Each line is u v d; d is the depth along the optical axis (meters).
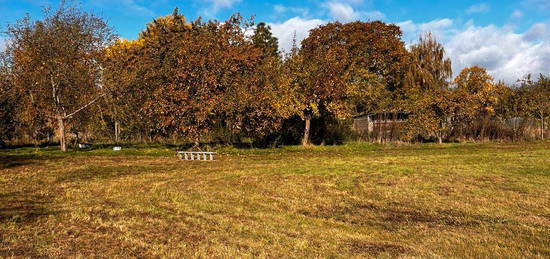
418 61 45.06
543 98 35.56
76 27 27.16
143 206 10.51
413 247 7.24
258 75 27.58
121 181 14.58
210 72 25.75
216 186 13.38
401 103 34.91
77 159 22.05
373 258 6.66
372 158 21.64
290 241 7.61
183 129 25.55
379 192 12.33
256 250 7.09
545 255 6.76
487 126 35.00
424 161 19.73
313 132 33.25
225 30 28.53
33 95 27.34
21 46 26.38
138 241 7.60
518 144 31.44
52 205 10.74
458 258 6.62
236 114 26.31
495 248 7.12
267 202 11.02
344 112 29.02
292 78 28.31
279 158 21.98
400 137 32.75
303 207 10.50
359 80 35.75
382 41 40.31
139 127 34.59
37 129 32.62
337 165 18.34
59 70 26.84
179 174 16.14
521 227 8.51
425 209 10.27
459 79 39.69
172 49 27.25
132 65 28.31
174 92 25.08
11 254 6.88
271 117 26.66
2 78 28.47
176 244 7.42
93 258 6.73
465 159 20.28
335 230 8.36
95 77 27.95
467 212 9.89
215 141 30.66
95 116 34.28
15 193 12.52
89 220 9.15
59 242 7.56
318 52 30.58
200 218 9.29
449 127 34.34
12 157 23.08
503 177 14.60
